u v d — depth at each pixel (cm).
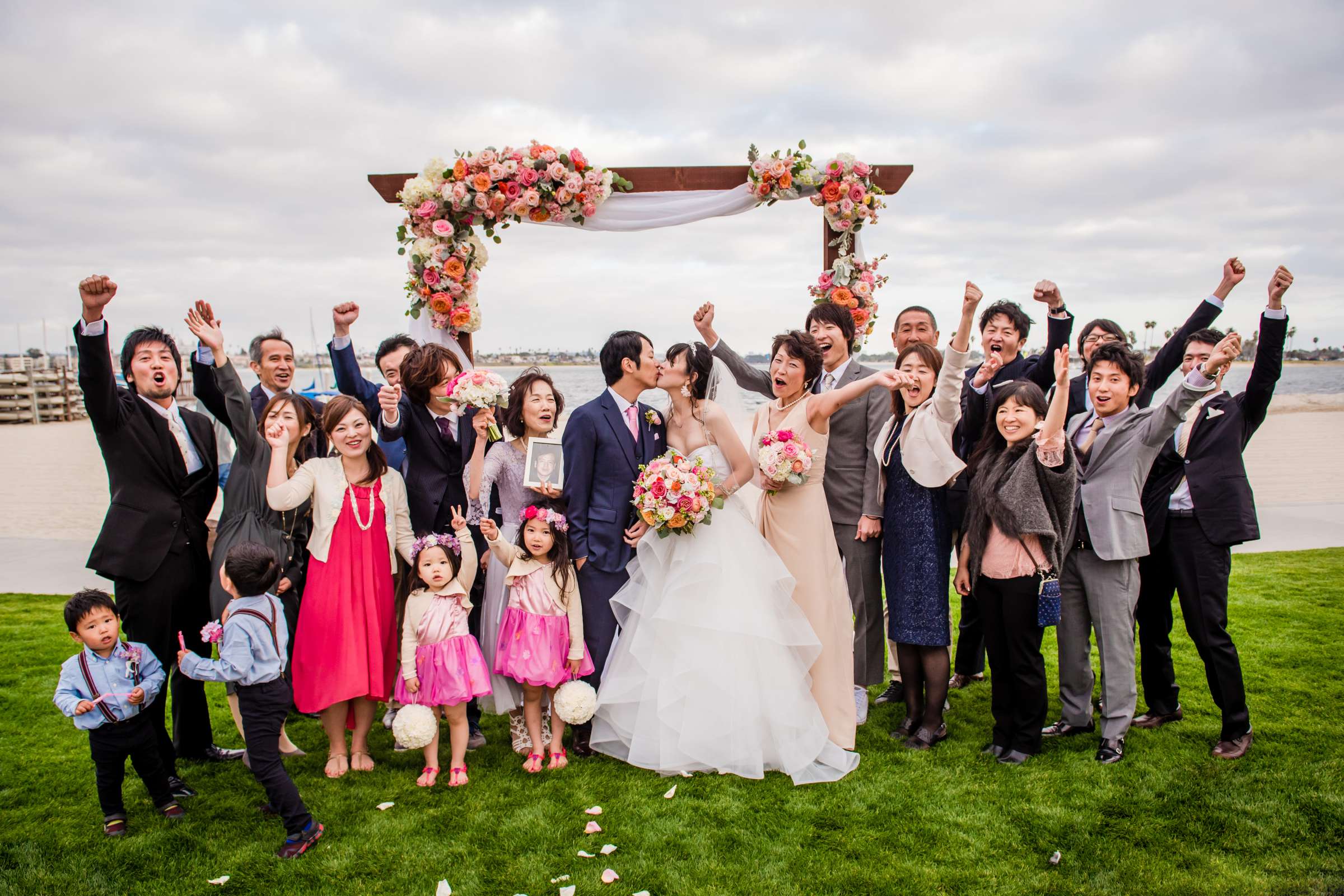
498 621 408
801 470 385
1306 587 657
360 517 382
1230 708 381
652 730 382
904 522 405
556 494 400
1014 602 376
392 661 396
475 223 512
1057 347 471
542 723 411
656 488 371
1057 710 453
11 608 646
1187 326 447
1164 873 289
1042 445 367
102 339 344
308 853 313
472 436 421
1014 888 283
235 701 418
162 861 310
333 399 391
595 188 501
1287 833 312
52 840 325
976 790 354
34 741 416
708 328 500
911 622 400
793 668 385
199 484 387
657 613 380
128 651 332
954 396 387
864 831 322
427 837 323
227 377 375
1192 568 387
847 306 516
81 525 995
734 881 289
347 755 395
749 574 385
